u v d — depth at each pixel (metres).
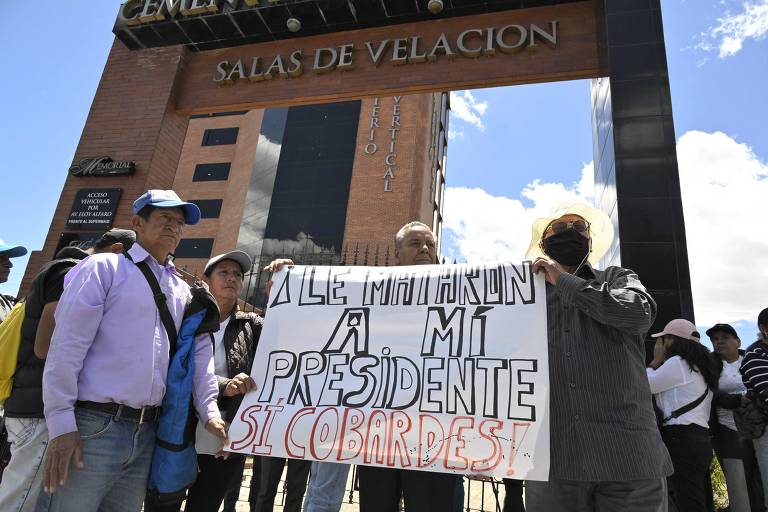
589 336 2.23
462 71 7.06
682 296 5.25
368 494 2.52
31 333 2.51
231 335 3.32
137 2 8.20
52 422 2.00
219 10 7.62
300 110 39.12
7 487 2.43
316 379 2.63
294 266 3.01
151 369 2.28
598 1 6.74
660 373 4.04
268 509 3.63
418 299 2.70
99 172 7.64
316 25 7.64
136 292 2.31
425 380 2.47
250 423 2.56
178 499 2.39
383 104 36.84
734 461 4.24
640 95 6.04
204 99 8.05
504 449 2.19
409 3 7.14
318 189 35.91
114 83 8.39
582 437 2.08
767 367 3.99
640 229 5.55
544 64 6.78
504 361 2.38
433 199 39.59
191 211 2.63
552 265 2.30
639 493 2.00
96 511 2.14
